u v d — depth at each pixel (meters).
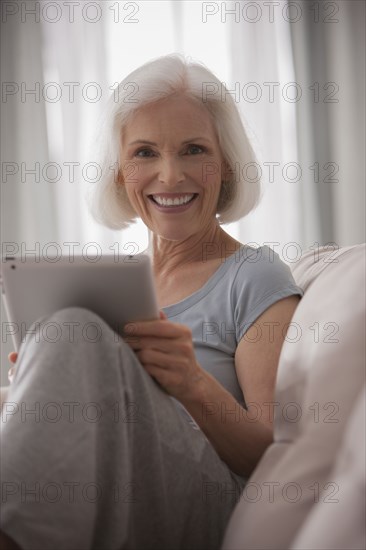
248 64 3.57
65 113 3.45
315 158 3.62
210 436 1.22
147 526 1.07
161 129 1.53
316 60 3.61
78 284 1.11
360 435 0.92
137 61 3.55
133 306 1.11
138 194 1.60
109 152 1.66
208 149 1.55
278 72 3.60
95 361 0.98
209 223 1.62
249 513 0.99
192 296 1.51
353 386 1.01
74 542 0.93
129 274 1.08
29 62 3.42
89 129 3.47
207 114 1.55
